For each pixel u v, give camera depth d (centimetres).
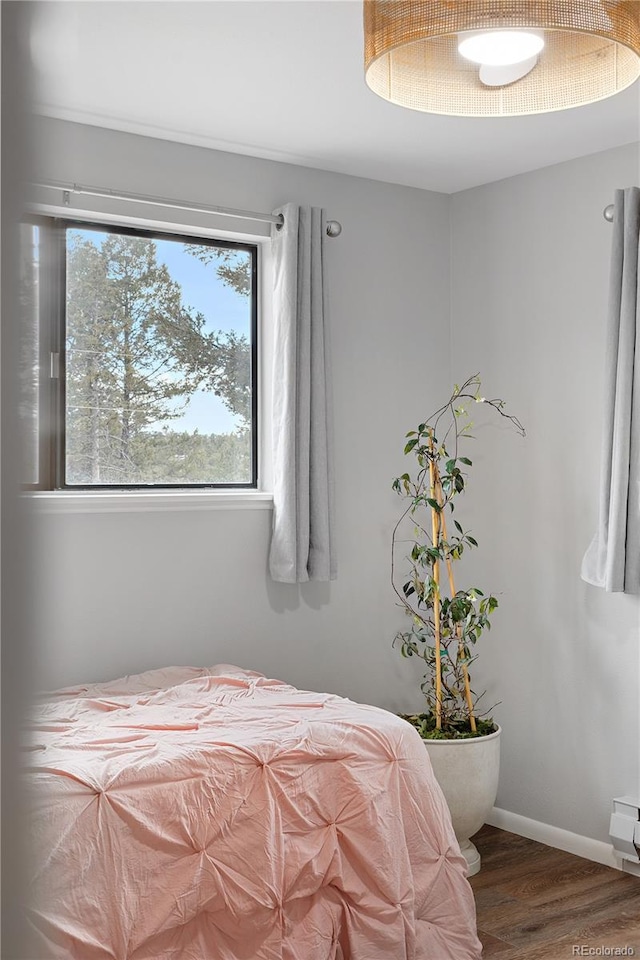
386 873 245
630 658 351
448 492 421
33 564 37
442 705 362
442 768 337
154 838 208
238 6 241
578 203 370
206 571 351
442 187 414
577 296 370
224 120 326
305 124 332
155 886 206
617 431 333
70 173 321
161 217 340
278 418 358
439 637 357
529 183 390
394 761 260
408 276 413
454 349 423
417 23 179
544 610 382
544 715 382
